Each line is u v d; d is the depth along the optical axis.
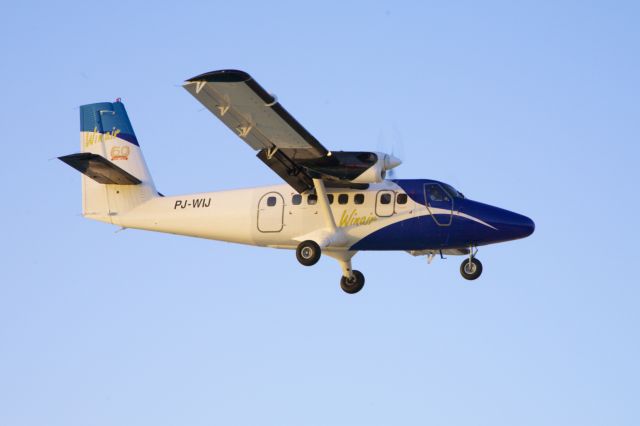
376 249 87.06
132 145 94.94
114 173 88.81
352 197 85.94
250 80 69.44
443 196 85.56
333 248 86.44
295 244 88.19
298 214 87.12
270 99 72.06
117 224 92.62
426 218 85.06
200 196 90.69
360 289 91.44
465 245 85.94
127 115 96.00
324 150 80.50
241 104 73.19
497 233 84.94
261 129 77.69
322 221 86.62
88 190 93.19
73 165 86.38
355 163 82.94
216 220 89.38
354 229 85.69
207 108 73.81
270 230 87.81
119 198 92.50
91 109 96.56
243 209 88.62
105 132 95.88
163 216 91.19
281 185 88.75
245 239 89.12
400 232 85.31
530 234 85.38
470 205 85.50
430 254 90.50
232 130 77.75
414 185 86.00
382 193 85.69
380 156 82.88
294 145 80.00
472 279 87.00
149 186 92.88
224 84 69.81
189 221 90.31
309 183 85.94
